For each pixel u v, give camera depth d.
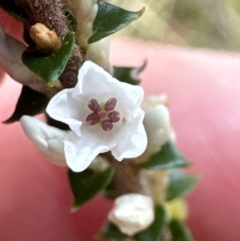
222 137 0.05
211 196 0.05
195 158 0.05
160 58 0.05
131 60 0.05
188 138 0.05
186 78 0.05
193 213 0.05
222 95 0.05
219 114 0.05
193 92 0.05
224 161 0.05
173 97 0.05
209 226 0.05
